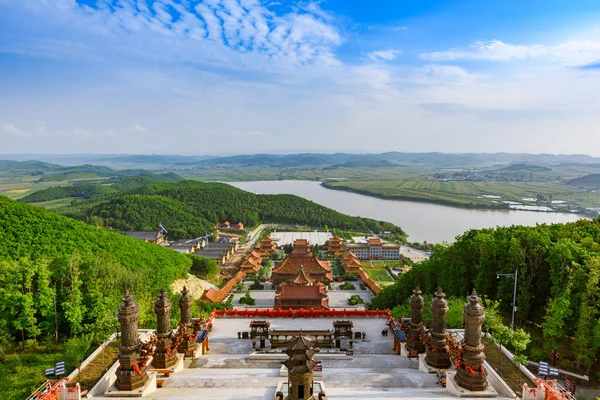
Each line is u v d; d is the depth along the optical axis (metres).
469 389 28.36
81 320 54.97
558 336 46.88
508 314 59.66
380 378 32.72
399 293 80.94
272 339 44.59
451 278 70.06
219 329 49.00
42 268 55.75
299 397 25.56
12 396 38.00
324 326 49.69
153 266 107.88
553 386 29.39
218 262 161.88
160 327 35.34
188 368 37.12
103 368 36.34
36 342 51.94
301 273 98.38
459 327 48.47
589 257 51.81
